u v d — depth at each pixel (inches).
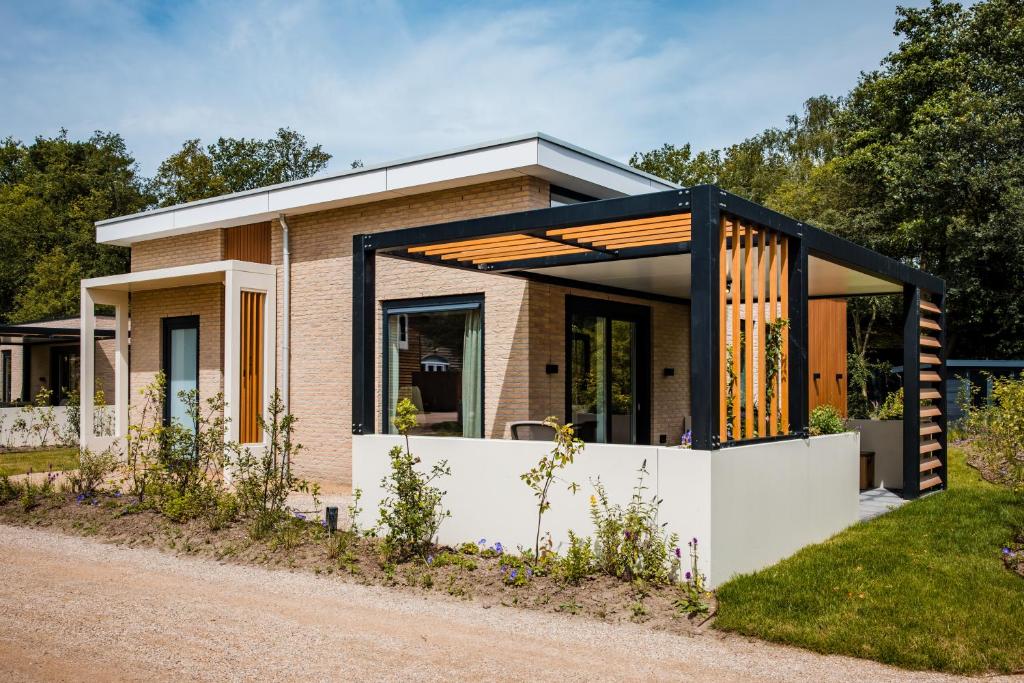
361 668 183.6
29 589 253.3
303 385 497.7
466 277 425.1
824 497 310.8
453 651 195.2
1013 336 976.9
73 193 1717.5
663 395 529.3
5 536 335.0
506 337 410.3
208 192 1563.7
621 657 191.0
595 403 466.3
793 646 198.7
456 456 291.3
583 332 457.1
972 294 938.1
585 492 259.9
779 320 286.5
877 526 334.6
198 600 240.1
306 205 475.2
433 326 440.5
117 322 588.7
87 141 1866.4
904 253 999.6
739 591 232.1
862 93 1123.9
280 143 1800.0
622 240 339.3
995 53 973.8
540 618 221.0
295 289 502.9
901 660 187.0
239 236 564.1
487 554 275.3
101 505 372.2
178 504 336.2
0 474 490.9
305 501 407.5
